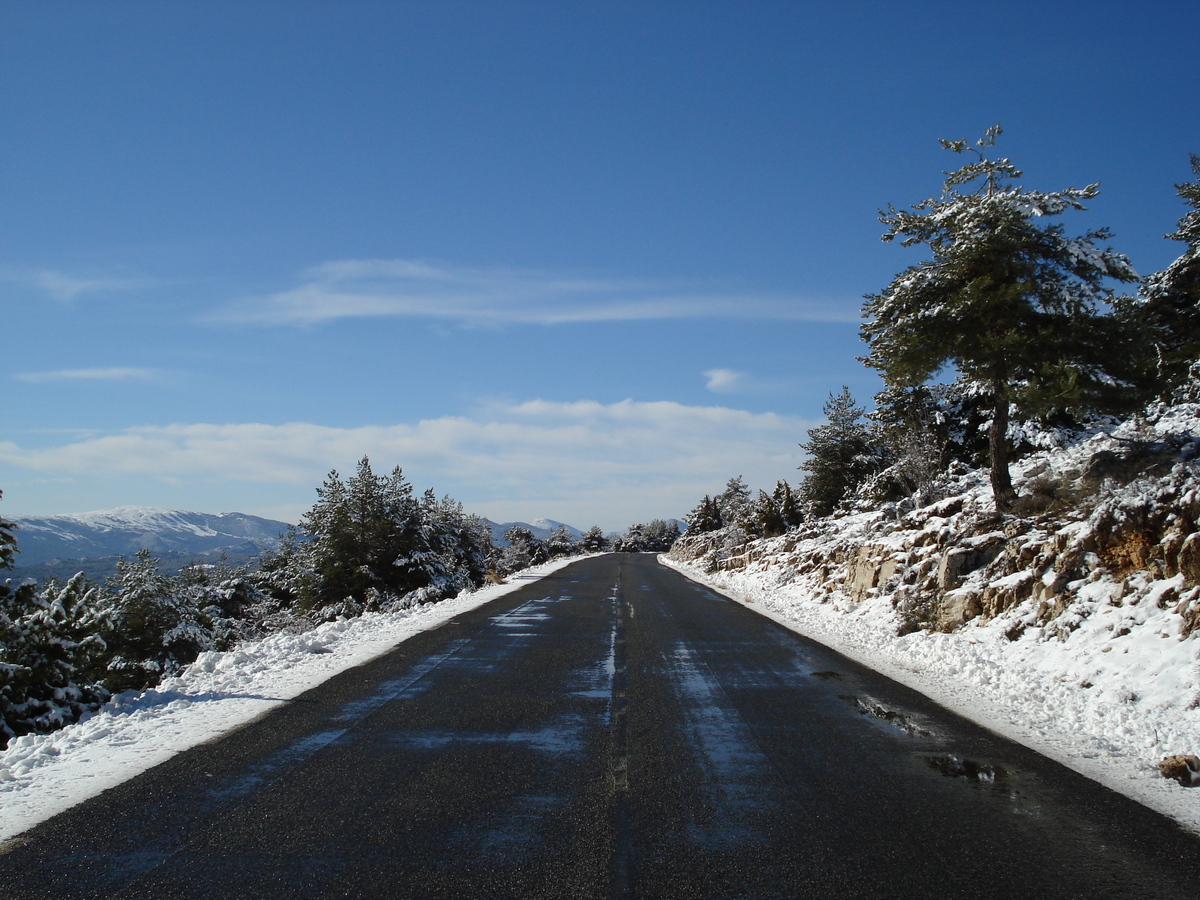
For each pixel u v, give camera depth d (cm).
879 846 468
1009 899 400
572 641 1351
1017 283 1591
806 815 521
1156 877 427
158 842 468
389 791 564
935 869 436
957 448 2736
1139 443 1518
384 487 2748
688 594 2469
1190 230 2169
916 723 779
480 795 557
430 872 427
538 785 581
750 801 548
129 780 585
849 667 1102
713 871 430
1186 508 1034
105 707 826
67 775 596
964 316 1681
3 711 813
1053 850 464
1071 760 653
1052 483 1620
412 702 861
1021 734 738
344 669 1065
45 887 407
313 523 2722
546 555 7806
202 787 570
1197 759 616
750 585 2775
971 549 1459
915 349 1700
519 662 1131
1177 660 841
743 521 4406
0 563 903
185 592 2417
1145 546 1067
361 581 2634
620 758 653
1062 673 956
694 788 577
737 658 1177
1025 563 1313
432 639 1370
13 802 536
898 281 1809
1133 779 602
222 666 1073
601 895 401
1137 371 1616
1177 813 528
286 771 609
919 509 2031
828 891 407
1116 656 921
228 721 771
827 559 2319
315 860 443
